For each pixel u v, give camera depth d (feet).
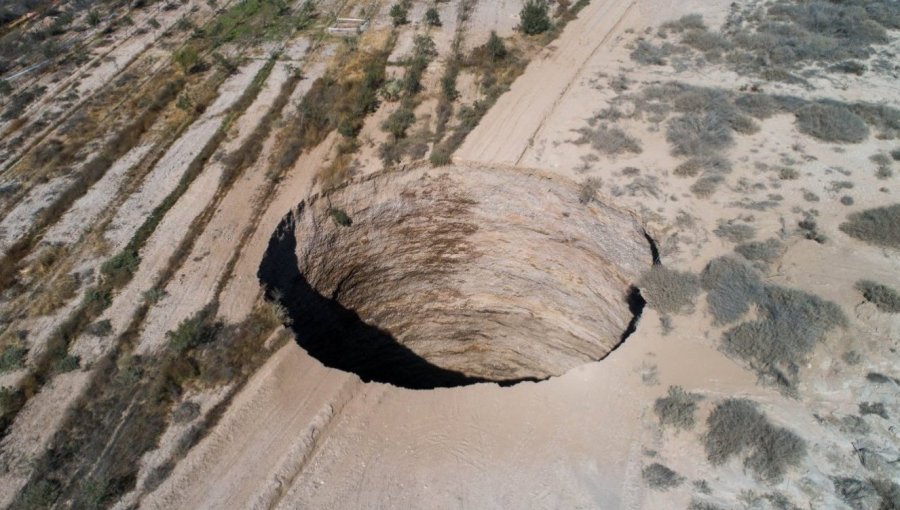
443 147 75.82
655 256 62.69
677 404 48.37
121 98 88.12
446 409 50.78
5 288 61.82
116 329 56.90
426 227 77.77
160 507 44.39
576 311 75.15
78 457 47.39
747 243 61.31
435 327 85.20
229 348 54.54
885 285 56.18
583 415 49.26
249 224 67.62
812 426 46.68
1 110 86.89
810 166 70.64
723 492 43.62
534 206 73.10
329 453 47.96
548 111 81.71
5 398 51.06
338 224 72.64
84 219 69.10
